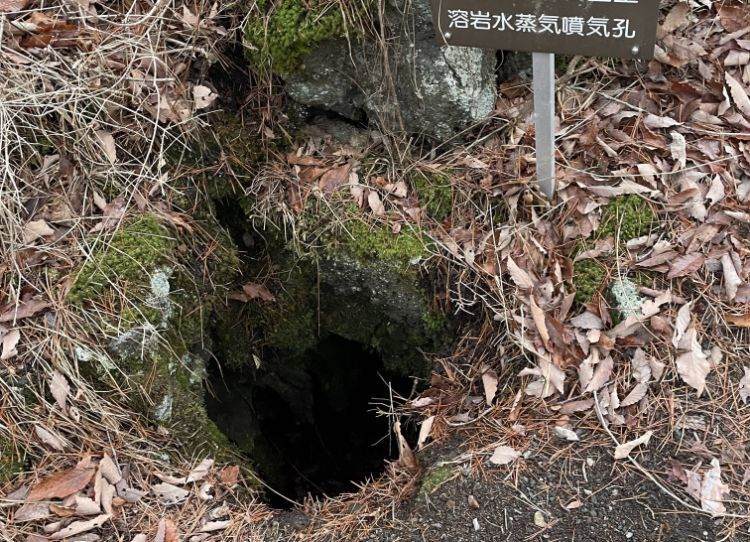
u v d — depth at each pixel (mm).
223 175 2723
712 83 2486
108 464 2189
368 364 3229
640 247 2330
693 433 2053
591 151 2482
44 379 2240
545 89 2146
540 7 1982
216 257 2656
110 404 2291
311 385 3285
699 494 1948
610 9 1917
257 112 2740
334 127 2734
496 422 2219
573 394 2184
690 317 2199
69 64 2521
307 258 2711
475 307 2516
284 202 2666
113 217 2449
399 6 2344
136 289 2342
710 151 2412
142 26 2611
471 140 2648
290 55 2490
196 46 2627
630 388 2143
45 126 2484
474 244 2488
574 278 2318
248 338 2943
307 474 3287
